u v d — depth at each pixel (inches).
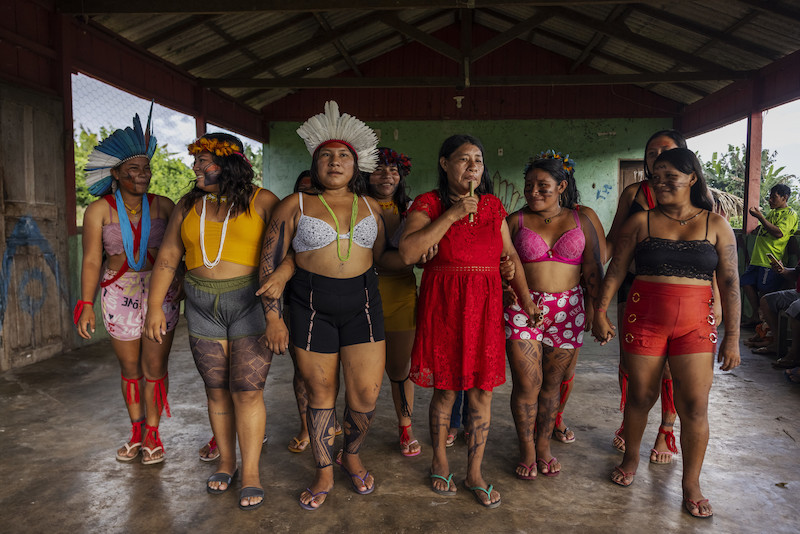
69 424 130.7
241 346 91.4
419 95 413.7
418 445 115.1
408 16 373.4
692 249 90.1
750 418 137.4
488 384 91.0
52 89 203.6
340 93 416.5
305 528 85.7
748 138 305.7
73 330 209.2
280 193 423.2
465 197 85.6
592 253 105.9
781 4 237.8
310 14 303.0
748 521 88.7
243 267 90.9
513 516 89.8
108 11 206.7
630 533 84.9
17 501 93.6
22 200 185.8
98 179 103.7
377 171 109.9
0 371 176.4
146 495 95.9
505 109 409.7
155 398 108.1
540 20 303.7
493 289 93.0
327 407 93.0
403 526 86.5
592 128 404.5
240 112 382.3
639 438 99.7
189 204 92.8
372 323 92.7
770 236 237.9
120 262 105.6
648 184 111.0
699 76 306.2
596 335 100.2
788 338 210.4
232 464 100.0
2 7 179.8
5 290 178.4
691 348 90.0
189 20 258.2
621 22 313.0
